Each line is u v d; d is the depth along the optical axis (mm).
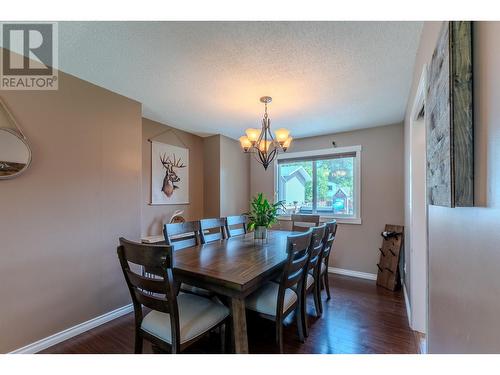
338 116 3115
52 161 1939
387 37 1569
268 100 2586
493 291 618
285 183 4410
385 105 2732
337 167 3912
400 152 3355
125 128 2486
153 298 1337
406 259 2777
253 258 1870
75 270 2061
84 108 2156
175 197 3699
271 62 1874
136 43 1658
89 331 2104
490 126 630
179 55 1792
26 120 1810
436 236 1154
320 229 2115
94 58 1834
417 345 1872
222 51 1738
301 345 1886
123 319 2316
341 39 1594
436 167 1018
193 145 4094
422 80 1516
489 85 635
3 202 1692
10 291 1714
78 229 2092
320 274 2422
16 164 1734
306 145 4137
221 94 2467
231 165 4336
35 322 1824
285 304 1758
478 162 698
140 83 2225
